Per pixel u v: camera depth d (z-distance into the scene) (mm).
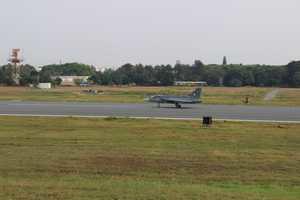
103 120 89312
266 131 72625
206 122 80812
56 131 69125
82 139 59219
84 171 36094
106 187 28531
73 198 25359
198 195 26578
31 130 70062
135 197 25875
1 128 72688
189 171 37125
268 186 31453
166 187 29109
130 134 65812
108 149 49625
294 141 59719
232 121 90438
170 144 54906
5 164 38406
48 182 30219
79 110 118312
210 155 46281
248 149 51500
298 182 33250
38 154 44906
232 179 34062
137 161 41656
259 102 174000
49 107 130250
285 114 111125
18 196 25344
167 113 110625
